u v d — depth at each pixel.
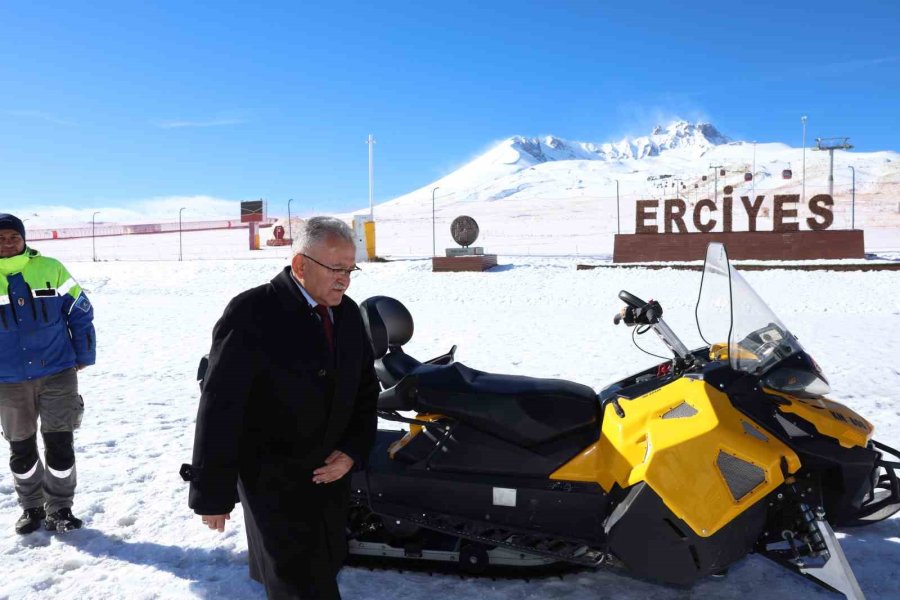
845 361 8.50
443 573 3.42
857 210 62.94
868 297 15.25
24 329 3.69
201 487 2.21
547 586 3.29
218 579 3.37
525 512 3.22
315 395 2.34
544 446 3.25
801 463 2.90
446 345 10.49
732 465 2.88
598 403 3.34
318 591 2.34
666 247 23.66
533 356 9.38
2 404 3.74
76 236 71.50
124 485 4.59
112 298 19.67
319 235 2.31
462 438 3.33
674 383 3.11
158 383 8.01
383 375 3.57
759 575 3.39
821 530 2.85
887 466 3.13
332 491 2.45
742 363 3.08
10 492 4.49
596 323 12.80
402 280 21.14
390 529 3.43
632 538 2.95
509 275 21.02
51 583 3.34
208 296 19.94
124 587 3.29
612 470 3.08
